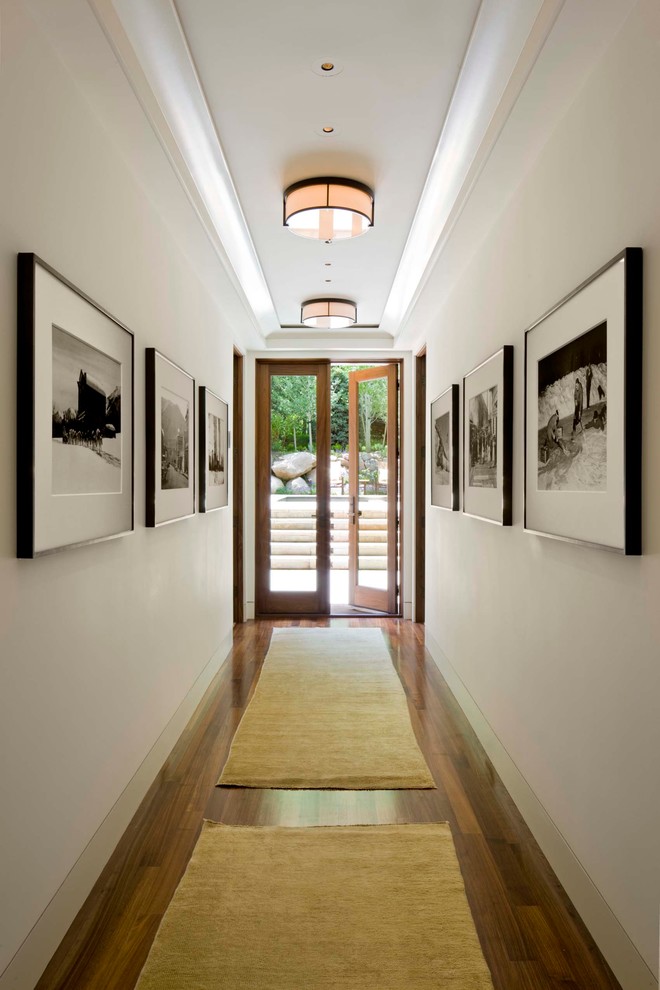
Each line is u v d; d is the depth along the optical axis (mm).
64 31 2018
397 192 3543
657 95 1817
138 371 3053
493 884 2432
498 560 3492
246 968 1971
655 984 1771
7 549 1804
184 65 2430
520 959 2039
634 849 1904
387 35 2283
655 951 1776
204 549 4652
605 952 2045
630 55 1962
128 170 2885
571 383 2391
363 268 4840
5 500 1795
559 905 2312
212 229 3756
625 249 1905
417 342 6672
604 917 2068
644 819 1853
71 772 2223
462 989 1901
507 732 3264
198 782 3244
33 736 1940
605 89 2139
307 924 2170
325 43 2328
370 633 6469
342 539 7789
